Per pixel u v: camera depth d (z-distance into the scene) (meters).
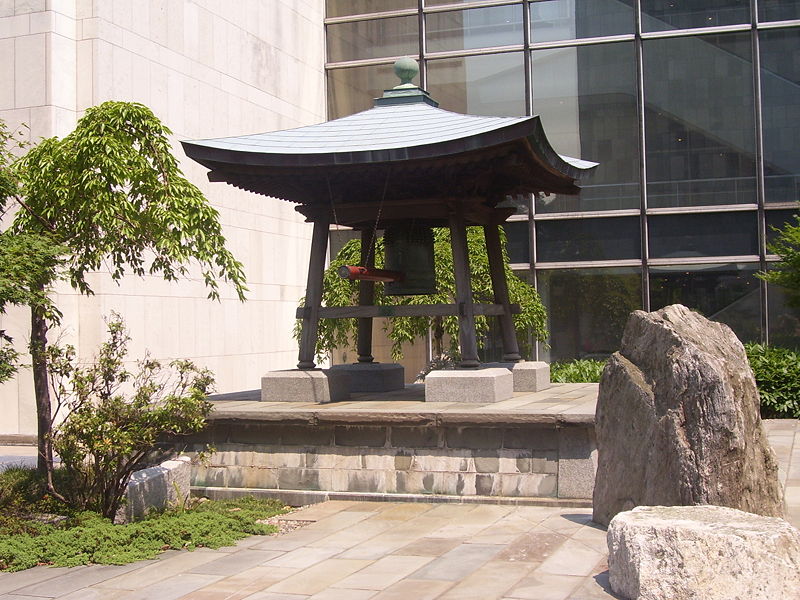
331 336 17.05
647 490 6.96
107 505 8.55
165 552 7.40
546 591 5.85
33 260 8.80
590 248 20.44
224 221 17.70
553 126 20.77
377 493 9.21
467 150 9.12
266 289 19.16
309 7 21.41
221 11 17.78
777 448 12.92
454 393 9.93
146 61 15.59
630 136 20.33
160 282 15.73
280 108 19.91
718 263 19.83
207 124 17.25
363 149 9.42
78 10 14.63
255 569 6.73
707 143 19.97
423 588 6.02
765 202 19.66
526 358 19.28
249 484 9.71
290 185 10.54
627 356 7.55
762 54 19.83
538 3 20.95
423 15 21.61
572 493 8.65
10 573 6.88
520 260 20.77
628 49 20.41
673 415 6.78
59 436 8.46
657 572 5.48
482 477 8.94
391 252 11.15
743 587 5.36
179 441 10.05
